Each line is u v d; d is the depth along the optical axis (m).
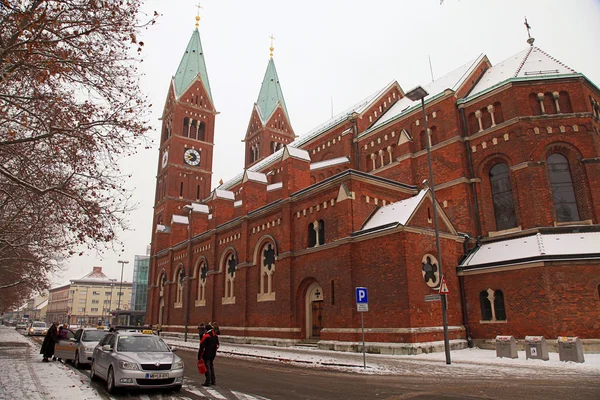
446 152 36.50
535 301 26.34
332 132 50.34
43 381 16.20
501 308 28.28
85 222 16.45
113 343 16.28
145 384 14.33
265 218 40.12
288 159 38.38
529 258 26.86
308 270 33.66
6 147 15.41
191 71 84.25
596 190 30.70
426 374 17.81
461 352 26.34
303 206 35.62
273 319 36.59
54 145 16.02
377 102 49.03
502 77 36.97
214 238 48.41
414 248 27.20
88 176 16.31
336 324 29.98
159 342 16.81
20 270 35.88
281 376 18.09
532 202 31.28
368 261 28.78
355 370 19.45
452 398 12.71
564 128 32.22
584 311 25.11
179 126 79.31
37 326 68.38
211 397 13.72
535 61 36.69
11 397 12.71
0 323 157.00
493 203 34.16
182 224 63.75
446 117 37.28
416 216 28.06
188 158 78.69
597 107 34.66
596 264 25.61
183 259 57.47
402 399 12.73
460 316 29.70
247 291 40.94
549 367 19.28
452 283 29.80
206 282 49.16
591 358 22.03
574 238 27.97
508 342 23.20
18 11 12.71
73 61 14.21
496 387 14.40
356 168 45.16
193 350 33.72
